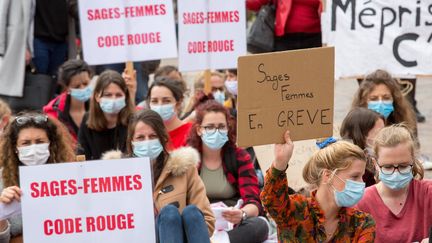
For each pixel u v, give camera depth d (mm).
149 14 15758
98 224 9430
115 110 13930
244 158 12609
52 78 19203
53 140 10961
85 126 14234
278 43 19000
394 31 15633
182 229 9664
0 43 18328
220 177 12609
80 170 9383
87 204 9414
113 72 14031
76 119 15453
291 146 8883
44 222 9391
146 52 15828
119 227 9445
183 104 17344
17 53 18438
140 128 11125
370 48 15758
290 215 8883
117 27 15758
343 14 15852
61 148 11000
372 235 9023
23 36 18438
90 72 15508
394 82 13758
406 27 15602
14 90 18391
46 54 19188
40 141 10773
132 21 15797
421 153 16719
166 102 13680
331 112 9008
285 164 8812
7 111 12141
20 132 10727
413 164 10203
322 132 9023
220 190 12555
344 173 8859
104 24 15758
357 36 15797
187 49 15617
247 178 12508
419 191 10352
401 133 10086
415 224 10312
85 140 14188
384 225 10375
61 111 15406
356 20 15781
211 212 11117
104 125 14086
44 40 19078
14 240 10586
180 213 10016
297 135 8953
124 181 9422
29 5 18484
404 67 15703
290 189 12039
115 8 15758
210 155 12664
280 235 8992
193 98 15953
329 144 9375
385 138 10109
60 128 11039
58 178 9383
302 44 18938
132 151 11375
